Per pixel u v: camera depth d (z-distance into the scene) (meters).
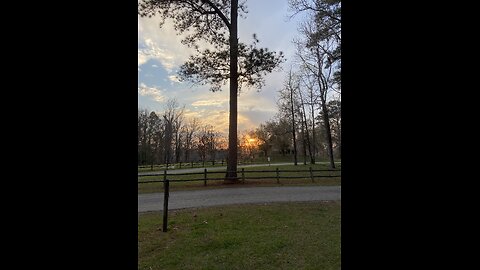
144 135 37.28
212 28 12.38
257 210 6.77
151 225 5.52
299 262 3.65
